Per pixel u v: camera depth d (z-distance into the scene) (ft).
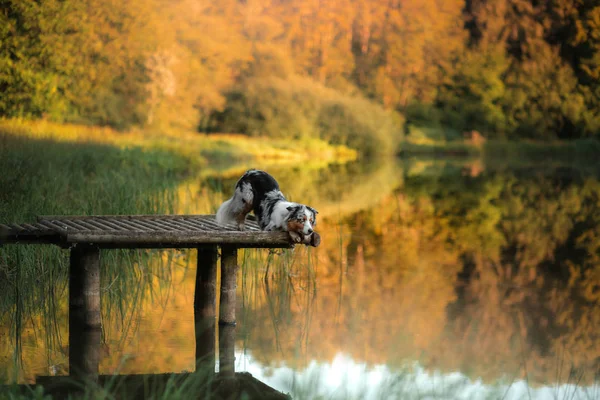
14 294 25.04
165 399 16.46
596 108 163.12
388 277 31.24
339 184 72.69
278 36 174.50
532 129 164.45
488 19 179.93
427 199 62.44
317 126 132.98
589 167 112.06
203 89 133.49
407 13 179.32
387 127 139.74
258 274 30.58
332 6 179.01
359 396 17.08
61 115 89.51
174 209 39.63
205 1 163.73
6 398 16.38
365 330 23.39
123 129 112.06
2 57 70.79
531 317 25.66
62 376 18.54
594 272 33.40
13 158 36.24
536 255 37.47
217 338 22.04
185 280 29.12
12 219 27.96
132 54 119.65
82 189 36.09
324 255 35.58
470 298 28.07
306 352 20.94
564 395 18.31
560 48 171.94
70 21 80.28
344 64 175.83
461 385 18.45
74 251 21.97
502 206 58.80
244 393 17.71
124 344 21.17
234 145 113.50
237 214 22.94
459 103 168.96
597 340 23.09
